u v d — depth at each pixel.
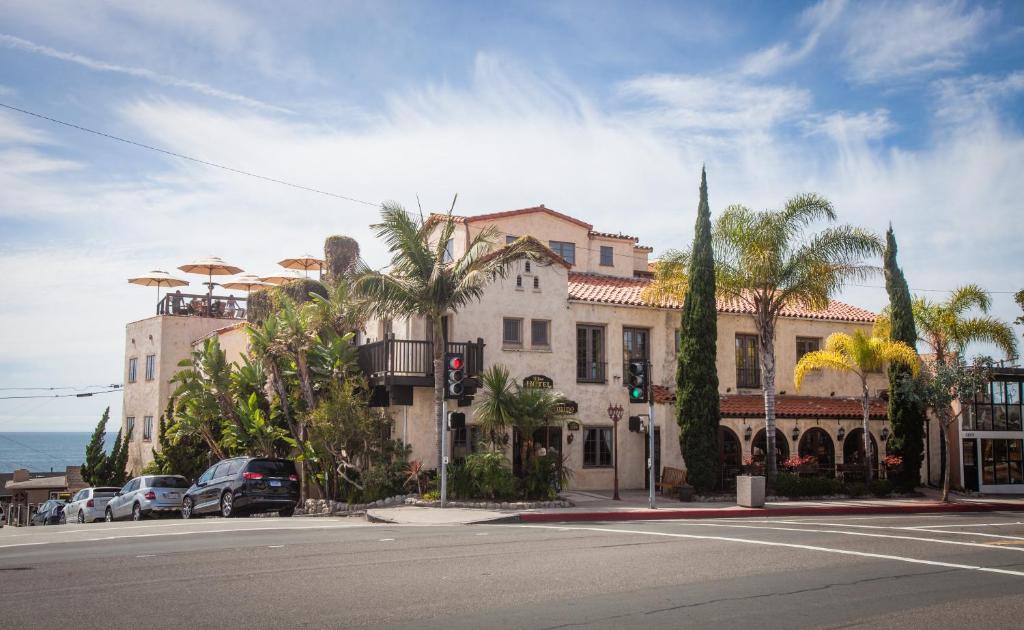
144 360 41.09
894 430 29.06
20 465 179.12
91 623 8.08
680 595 9.48
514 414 22.48
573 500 23.36
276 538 14.75
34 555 12.83
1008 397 30.95
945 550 13.52
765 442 29.17
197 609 8.65
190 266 42.09
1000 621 8.45
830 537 15.12
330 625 7.97
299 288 30.81
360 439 23.64
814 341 32.16
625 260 33.72
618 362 27.91
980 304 28.73
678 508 21.56
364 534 15.46
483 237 23.09
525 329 26.47
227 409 28.64
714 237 26.48
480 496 22.31
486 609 8.67
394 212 22.67
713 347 25.62
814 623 8.23
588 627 7.95
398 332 26.86
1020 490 30.52
